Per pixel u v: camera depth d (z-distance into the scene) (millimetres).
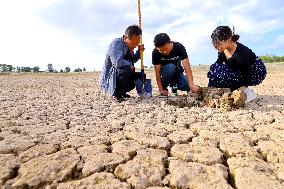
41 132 3107
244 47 4262
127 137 2949
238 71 4426
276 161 2328
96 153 2496
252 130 3102
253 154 2449
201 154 2451
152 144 2703
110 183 2016
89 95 6066
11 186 2006
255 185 1961
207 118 3633
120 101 4922
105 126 3355
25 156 2443
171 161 2318
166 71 5000
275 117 3570
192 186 1986
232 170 2209
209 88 4535
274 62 19234
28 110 4270
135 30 4516
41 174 2133
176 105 4652
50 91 7277
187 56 4719
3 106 4613
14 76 15719
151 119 3617
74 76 15375
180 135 2945
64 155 2447
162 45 4688
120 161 2338
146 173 2146
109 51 4660
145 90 5109
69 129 3236
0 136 2975
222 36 4047
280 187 1936
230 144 2652
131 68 4664
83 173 2182
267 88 6859
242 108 4195
